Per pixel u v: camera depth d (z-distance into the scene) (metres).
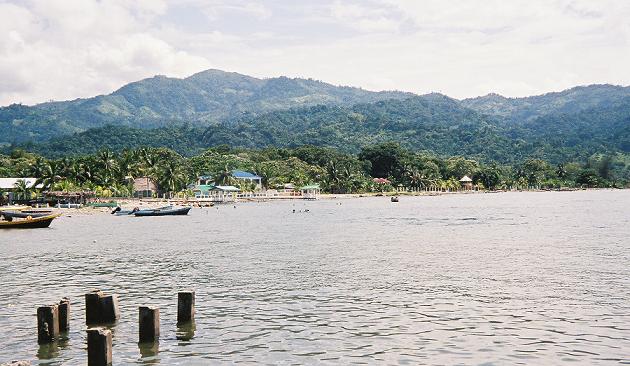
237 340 30.69
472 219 119.88
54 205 171.88
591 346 29.25
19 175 198.25
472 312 35.78
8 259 60.75
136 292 42.69
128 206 171.50
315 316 35.16
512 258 58.06
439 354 28.36
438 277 47.47
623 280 45.25
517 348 29.09
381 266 53.53
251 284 45.12
